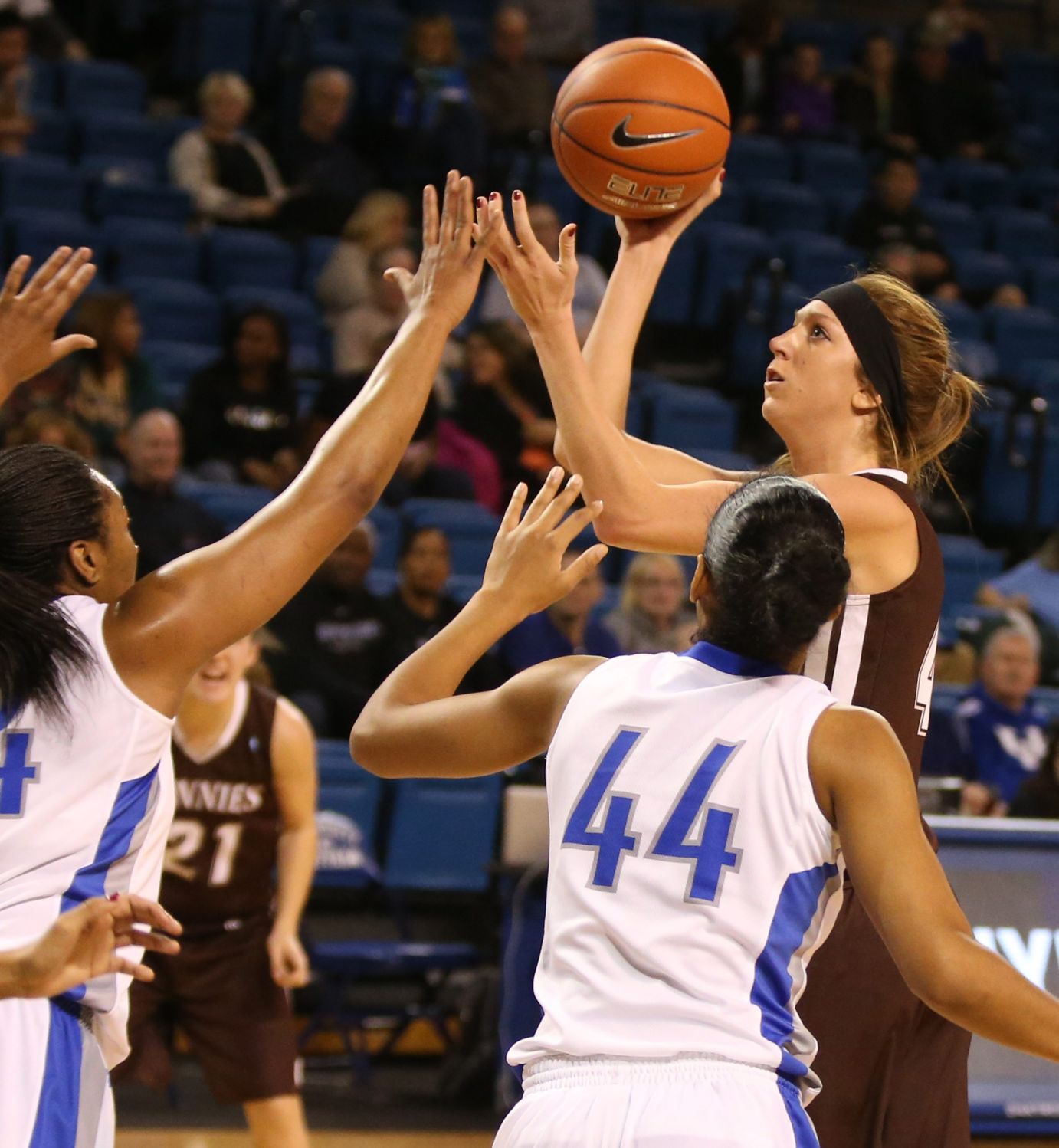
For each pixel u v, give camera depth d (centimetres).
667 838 301
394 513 1189
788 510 315
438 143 1600
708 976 294
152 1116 842
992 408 1518
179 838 687
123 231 1447
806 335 418
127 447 1067
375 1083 931
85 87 1666
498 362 1309
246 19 1766
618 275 447
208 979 682
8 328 346
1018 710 1047
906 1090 400
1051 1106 709
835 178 1831
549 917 312
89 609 317
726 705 308
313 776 713
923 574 395
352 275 1402
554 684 327
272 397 1248
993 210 1909
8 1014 305
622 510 384
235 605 313
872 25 2172
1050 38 2270
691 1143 281
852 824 296
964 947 284
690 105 438
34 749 311
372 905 995
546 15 1834
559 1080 296
